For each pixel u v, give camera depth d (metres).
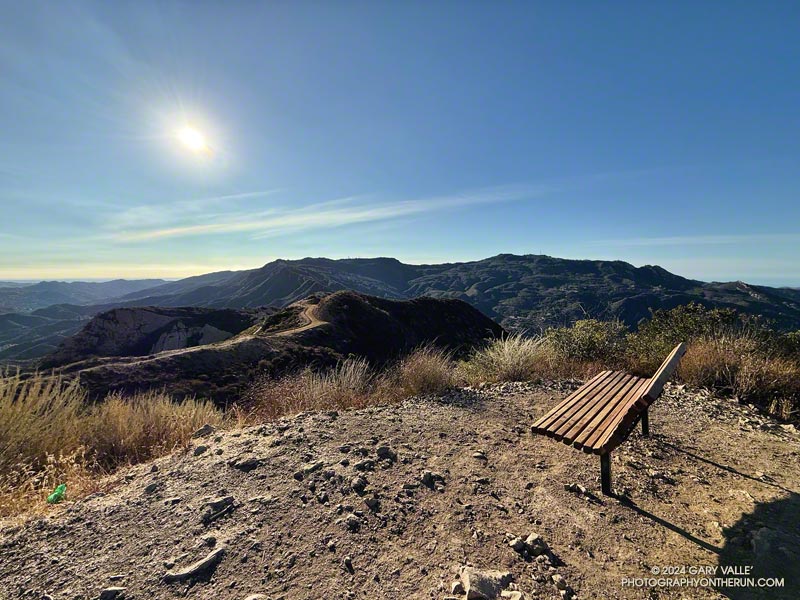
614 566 1.98
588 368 6.12
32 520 2.35
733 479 2.86
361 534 2.18
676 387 5.01
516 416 4.17
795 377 4.61
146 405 4.64
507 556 2.02
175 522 2.28
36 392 3.79
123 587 1.79
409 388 5.44
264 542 2.09
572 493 2.65
